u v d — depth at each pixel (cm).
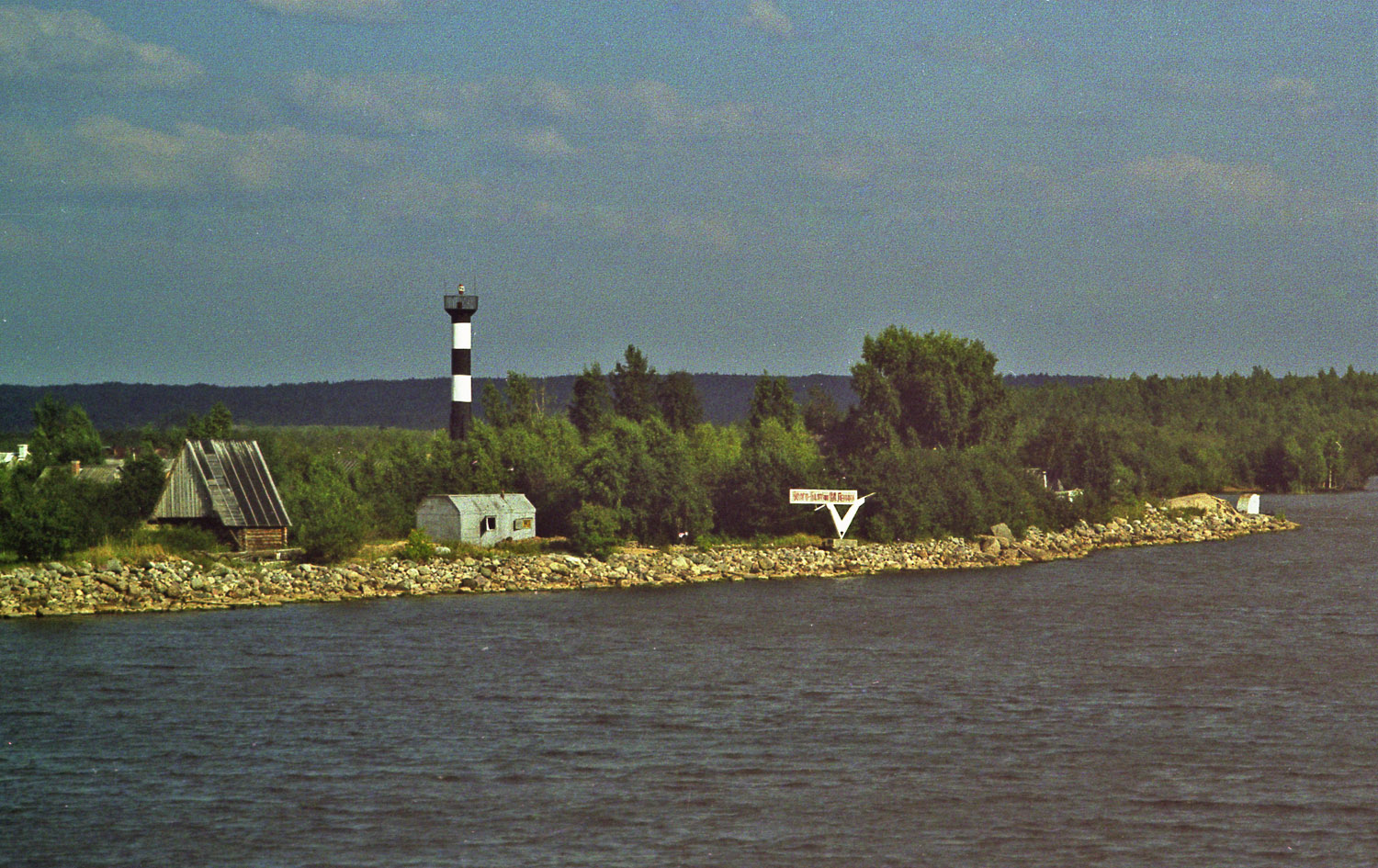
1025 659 8162
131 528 11588
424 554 11938
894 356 18688
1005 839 4944
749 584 12000
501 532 13162
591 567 12200
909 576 12800
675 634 9006
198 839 4906
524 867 4653
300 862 4694
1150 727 6500
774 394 19675
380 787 5484
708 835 4969
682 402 19950
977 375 19212
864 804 5312
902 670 7825
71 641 8394
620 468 13688
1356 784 5584
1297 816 5194
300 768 5728
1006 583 12206
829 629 9275
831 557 13350
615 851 4806
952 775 5694
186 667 7656
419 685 7262
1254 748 6134
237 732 6272
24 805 5253
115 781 5541
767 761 5878
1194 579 12612
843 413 19700
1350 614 10138
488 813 5191
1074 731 6425
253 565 11225
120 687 7131
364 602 10419
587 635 8919
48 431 17362
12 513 10575
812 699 7044
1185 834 4994
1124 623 9669
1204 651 8488
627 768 5769
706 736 6288
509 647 8425
